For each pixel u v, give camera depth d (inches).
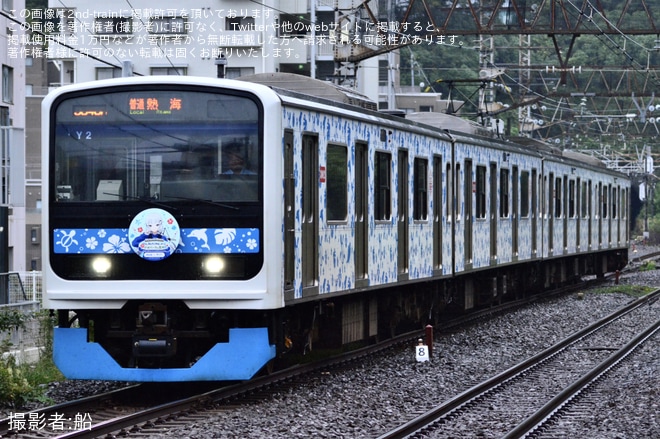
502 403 741.9
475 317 1401.3
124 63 1266.0
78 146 741.9
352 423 644.7
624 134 3390.7
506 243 1485.0
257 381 783.1
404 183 1060.5
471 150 1315.2
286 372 834.2
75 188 740.7
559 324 1332.4
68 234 739.4
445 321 1347.2
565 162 1834.4
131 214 731.4
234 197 727.7
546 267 1796.3
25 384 716.7
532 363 960.3
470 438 605.9
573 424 653.3
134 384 818.8
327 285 847.1
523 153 1578.5
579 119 3513.8
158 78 736.3
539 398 763.4
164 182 732.7
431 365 942.4
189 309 738.2
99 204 736.3
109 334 746.2
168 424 634.2
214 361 725.9
